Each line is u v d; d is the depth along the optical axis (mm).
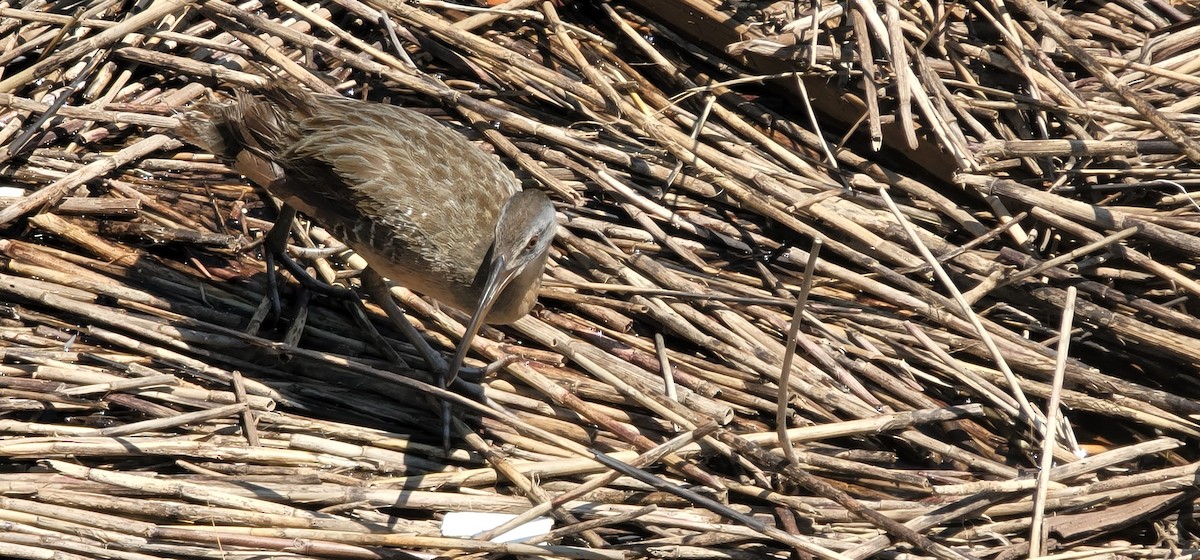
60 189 8734
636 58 10086
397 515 7785
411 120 8227
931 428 8523
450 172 8039
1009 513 7859
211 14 9633
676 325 8680
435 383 8375
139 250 8859
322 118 8031
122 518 7285
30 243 8672
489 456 7887
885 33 8969
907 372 8609
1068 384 8531
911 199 9383
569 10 10273
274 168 8000
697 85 9883
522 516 7344
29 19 9273
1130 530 7977
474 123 9562
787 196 9000
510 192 8273
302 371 8422
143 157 9320
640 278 8914
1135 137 9055
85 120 9156
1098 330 8773
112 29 9266
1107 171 8953
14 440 7523
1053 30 9062
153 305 8484
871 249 9086
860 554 7398
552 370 8570
